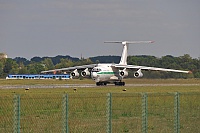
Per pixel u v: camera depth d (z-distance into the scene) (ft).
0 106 305.73
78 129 244.22
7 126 243.19
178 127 244.83
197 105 352.08
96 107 316.19
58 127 244.42
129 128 260.01
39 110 300.20
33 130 236.22
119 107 328.90
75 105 316.40
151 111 324.80
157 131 258.37
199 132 258.37
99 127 249.75
